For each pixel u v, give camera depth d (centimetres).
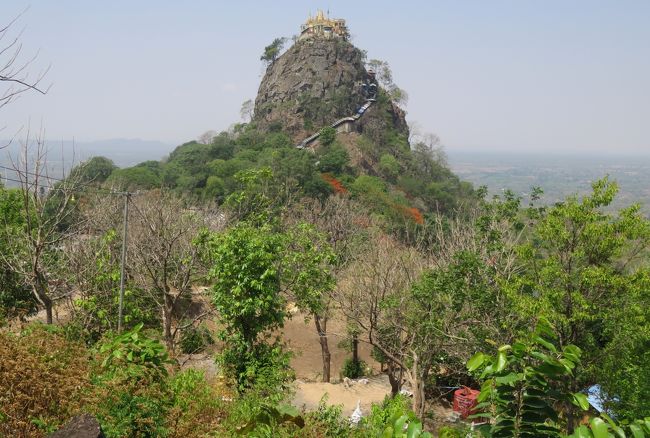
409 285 1653
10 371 655
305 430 828
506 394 368
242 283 1283
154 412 672
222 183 5472
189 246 1795
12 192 1873
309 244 1627
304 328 2794
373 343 1612
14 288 1647
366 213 4178
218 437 745
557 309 1324
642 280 1236
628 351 1251
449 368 1788
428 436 321
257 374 1238
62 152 1526
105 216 2114
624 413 1186
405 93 10638
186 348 1781
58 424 627
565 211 1340
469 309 1509
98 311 1520
